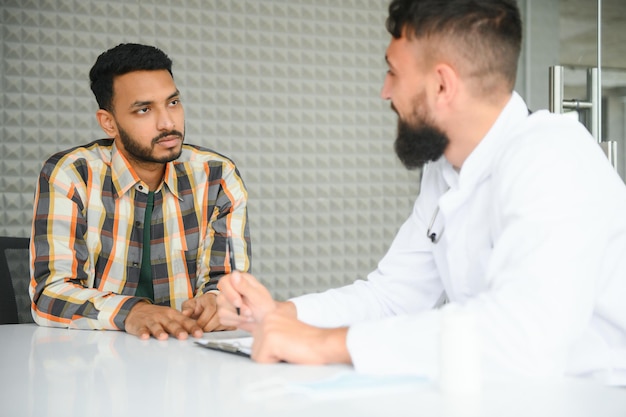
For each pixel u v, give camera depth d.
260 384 1.20
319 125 4.85
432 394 1.12
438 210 1.73
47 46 4.27
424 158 1.57
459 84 1.48
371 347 1.28
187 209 2.67
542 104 3.58
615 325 1.46
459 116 1.51
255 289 1.71
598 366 1.44
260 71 4.69
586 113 3.39
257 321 1.71
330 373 1.31
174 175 2.65
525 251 1.31
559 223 1.30
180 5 4.50
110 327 2.09
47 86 4.28
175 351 1.66
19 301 2.77
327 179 4.88
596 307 1.44
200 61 4.55
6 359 1.57
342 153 4.92
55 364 1.50
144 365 1.47
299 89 4.79
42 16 4.26
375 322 1.33
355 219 4.96
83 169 2.52
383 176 5.05
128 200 2.57
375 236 5.03
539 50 3.58
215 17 4.58
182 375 1.34
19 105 4.23
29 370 1.43
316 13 4.82
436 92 1.50
